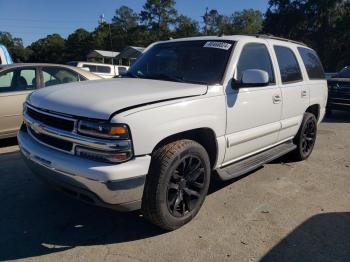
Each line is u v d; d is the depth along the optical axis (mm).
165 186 3295
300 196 4590
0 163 5504
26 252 3199
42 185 4625
